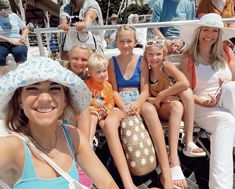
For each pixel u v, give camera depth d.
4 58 4.44
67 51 4.00
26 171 1.50
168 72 3.21
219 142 3.01
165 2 4.47
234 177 3.15
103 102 3.10
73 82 1.59
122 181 2.78
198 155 3.00
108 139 2.87
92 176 1.80
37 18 21.23
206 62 3.43
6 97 1.53
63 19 4.03
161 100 3.16
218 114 3.10
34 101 1.52
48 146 1.61
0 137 1.51
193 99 3.12
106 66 3.10
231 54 3.58
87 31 3.90
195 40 3.41
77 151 1.77
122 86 3.35
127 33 3.21
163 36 4.40
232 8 4.74
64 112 1.79
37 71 1.48
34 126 1.56
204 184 3.15
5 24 4.52
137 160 2.88
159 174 3.04
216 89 3.42
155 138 2.94
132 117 2.98
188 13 4.48
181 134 3.59
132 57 3.34
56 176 1.55
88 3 3.98
